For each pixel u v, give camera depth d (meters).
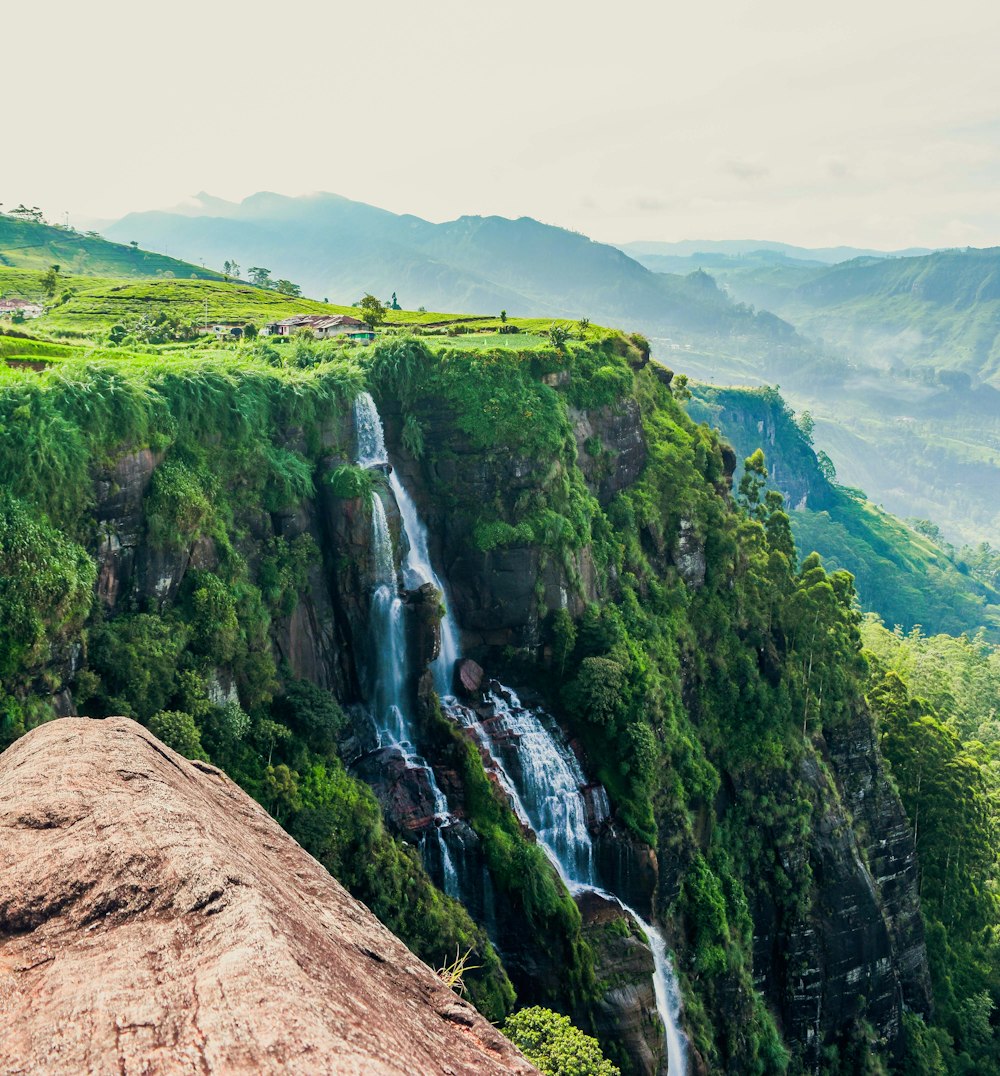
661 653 80.94
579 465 84.50
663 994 66.75
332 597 67.50
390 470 74.56
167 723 50.72
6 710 44.97
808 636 91.06
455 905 58.59
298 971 9.22
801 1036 78.94
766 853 81.38
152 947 9.62
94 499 52.12
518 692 76.38
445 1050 10.02
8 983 9.45
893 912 89.44
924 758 98.00
